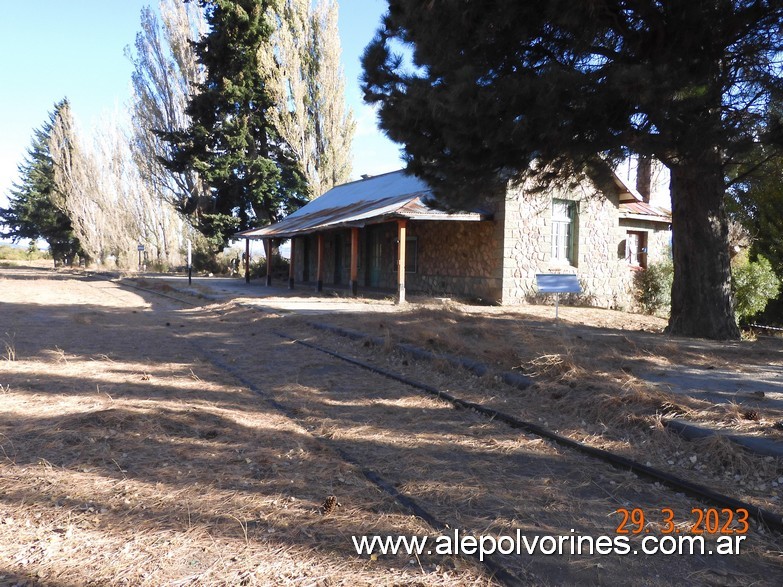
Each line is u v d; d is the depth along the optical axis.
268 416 5.07
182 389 5.98
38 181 58.44
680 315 9.84
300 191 35.06
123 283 27.20
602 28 7.66
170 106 40.03
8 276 34.72
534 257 16.70
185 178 39.31
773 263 19.94
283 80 32.88
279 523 3.00
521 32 7.71
